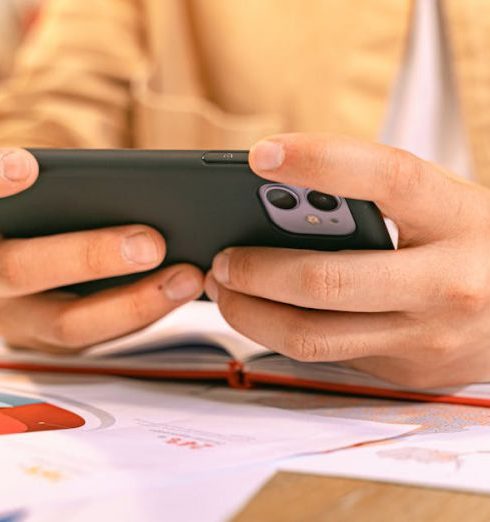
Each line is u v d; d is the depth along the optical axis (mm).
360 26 1188
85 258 592
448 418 549
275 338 583
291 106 1258
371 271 537
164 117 1266
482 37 1097
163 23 1275
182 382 688
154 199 545
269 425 511
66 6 1246
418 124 1204
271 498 371
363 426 515
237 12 1282
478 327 572
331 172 474
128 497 357
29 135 1116
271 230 563
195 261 630
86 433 472
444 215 542
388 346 576
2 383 670
